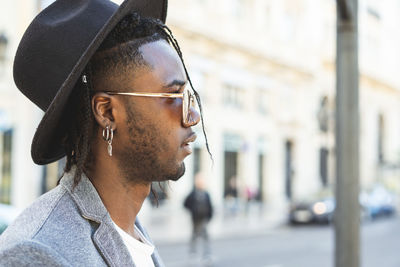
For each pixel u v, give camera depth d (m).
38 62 0.95
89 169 0.97
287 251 11.02
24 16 12.44
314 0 27.23
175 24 18.22
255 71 22.72
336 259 3.20
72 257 0.83
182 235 13.39
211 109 20.03
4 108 12.40
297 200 17.12
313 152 26.52
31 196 11.54
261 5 23.02
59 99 0.87
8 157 12.48
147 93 0.94
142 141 0.94
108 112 0.94
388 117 37.34
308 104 26.39
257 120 22.73
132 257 1.00
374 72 34.69
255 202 22.83
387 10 36.91
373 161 34.47
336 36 3.17
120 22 0.94
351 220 3.15
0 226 2.99
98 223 0.91
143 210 16.83
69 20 0.95
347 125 3.15
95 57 0.93
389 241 12.80
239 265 9.23
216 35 20.03
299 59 25.56
